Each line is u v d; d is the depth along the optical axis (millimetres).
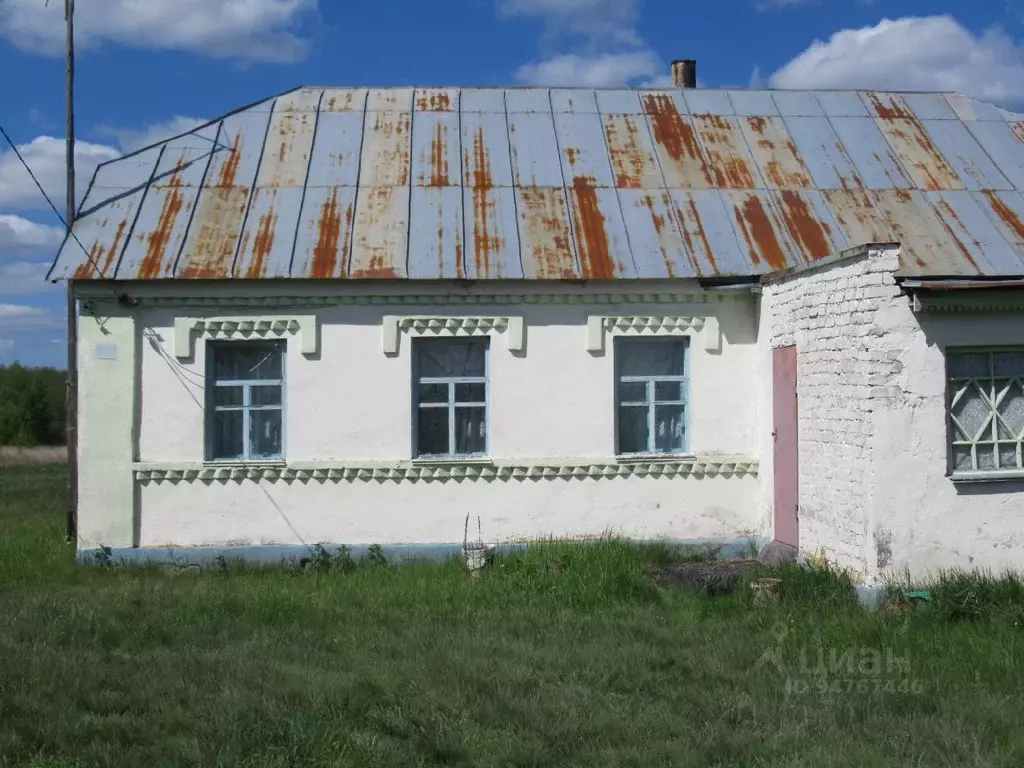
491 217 12930
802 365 11008
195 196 13047
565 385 12328
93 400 11898
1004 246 12852
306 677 7281
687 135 14719
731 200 13508
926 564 9539
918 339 9570
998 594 9102
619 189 13570
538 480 12289
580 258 12367
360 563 11945
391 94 15328
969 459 9758
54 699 6793
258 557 11945
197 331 12023
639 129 14773
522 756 5824
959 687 7082
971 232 13078
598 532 12312
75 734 6168
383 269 12008
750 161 14258
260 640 8406
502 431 12242
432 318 12172
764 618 9062
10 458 34750
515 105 15188
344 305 12141
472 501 12242
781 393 11672
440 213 12945
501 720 6441
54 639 8289
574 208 13180
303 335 12070
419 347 12375
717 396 12562
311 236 12469
